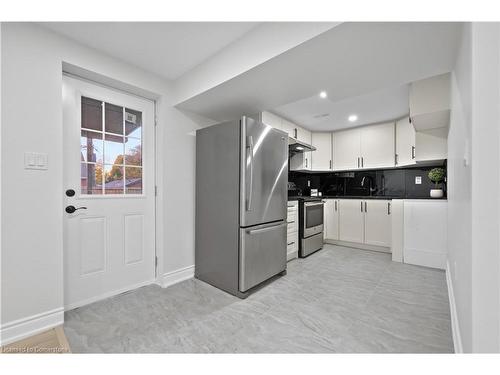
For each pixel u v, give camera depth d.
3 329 1.35
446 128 2.64
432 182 3.50
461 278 1.19
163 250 2.24
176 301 1.93
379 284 2.29
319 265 2.91
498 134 0.78
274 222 2.40
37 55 1.49
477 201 0.81
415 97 2.14
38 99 1.49
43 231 1.50
